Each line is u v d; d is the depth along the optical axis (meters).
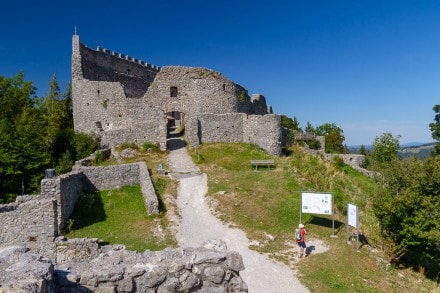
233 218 21.69
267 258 16.88
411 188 17.84
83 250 15.66
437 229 17.02
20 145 32.84
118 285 8.33
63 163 35.72
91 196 25.52
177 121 57.28
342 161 46.41
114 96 43.22
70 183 23.05
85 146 38.53
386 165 20.44
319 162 41.53
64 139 39.69
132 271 8.46
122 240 18.77
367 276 16.02
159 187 27.08
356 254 17.83
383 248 18.69
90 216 22.78
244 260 16.56
